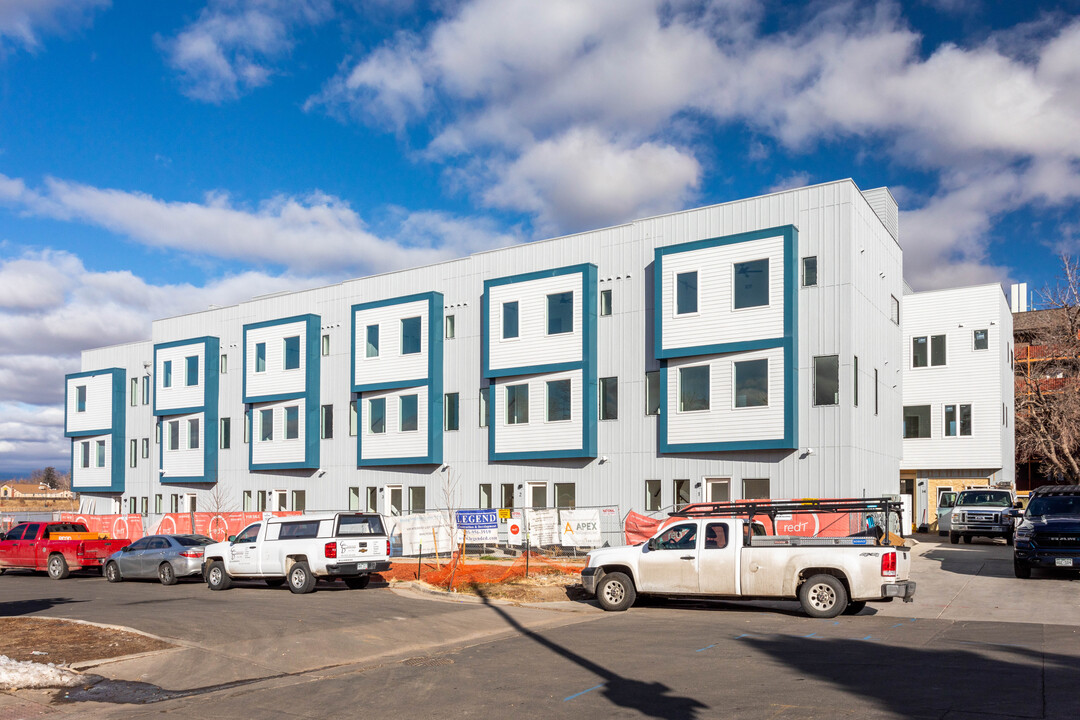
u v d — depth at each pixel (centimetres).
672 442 2964
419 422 3656
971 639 1312
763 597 1622
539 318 3325
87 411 5278
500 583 2138
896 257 3384
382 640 1380
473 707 938
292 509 4134
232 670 1180
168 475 4684
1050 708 869
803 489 2731
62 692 1062
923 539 3588
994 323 4022
